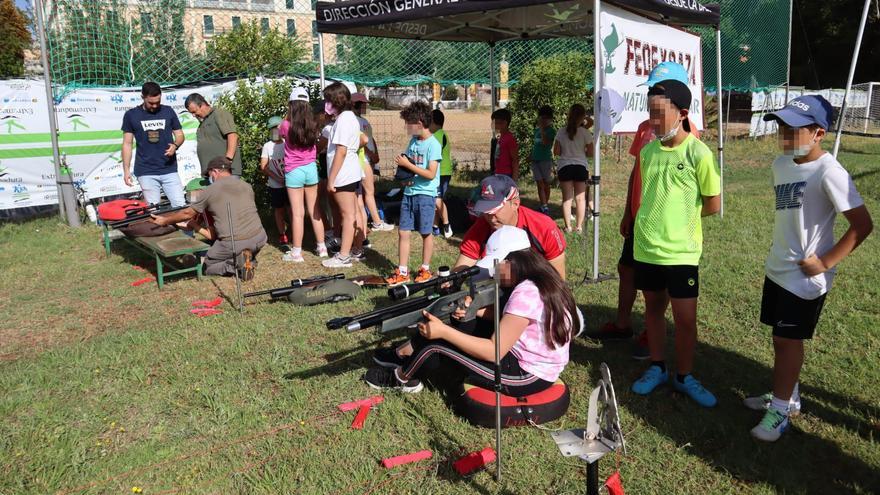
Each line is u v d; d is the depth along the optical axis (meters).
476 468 3.10
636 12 6.16
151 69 11.22
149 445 3.34
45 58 8.54
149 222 6.94
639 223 3.76
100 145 9.47
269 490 2.98
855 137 19.97
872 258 6.51
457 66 14.33
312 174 6.90
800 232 3.13
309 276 6.45
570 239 7.75
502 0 5.55
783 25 18.59
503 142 8.28
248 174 8.45
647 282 3.80
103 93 9.41
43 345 4.75
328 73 12.52
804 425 3.48
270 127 7.47
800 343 3.24
